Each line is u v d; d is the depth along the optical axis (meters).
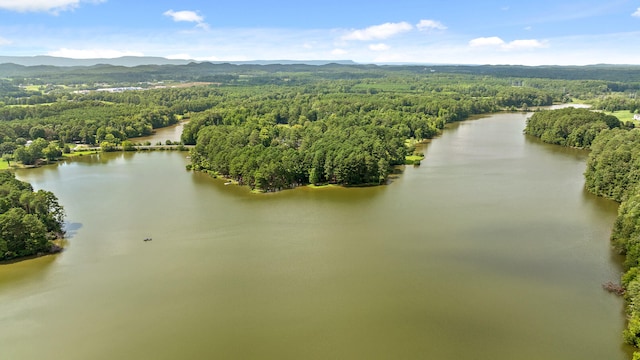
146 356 78.19
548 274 103.31
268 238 126.19
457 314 88.88
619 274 102.94
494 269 106.12
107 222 140.50
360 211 146.88
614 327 84.06
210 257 114.94
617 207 146.12
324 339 82.06
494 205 149.50
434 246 118.75
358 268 107.62
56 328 86.19
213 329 85.38
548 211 143.12
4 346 81.00
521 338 81.56
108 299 95.88
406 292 96.81
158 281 103.19
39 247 117.06
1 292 98.94
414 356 77.44
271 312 90.38
